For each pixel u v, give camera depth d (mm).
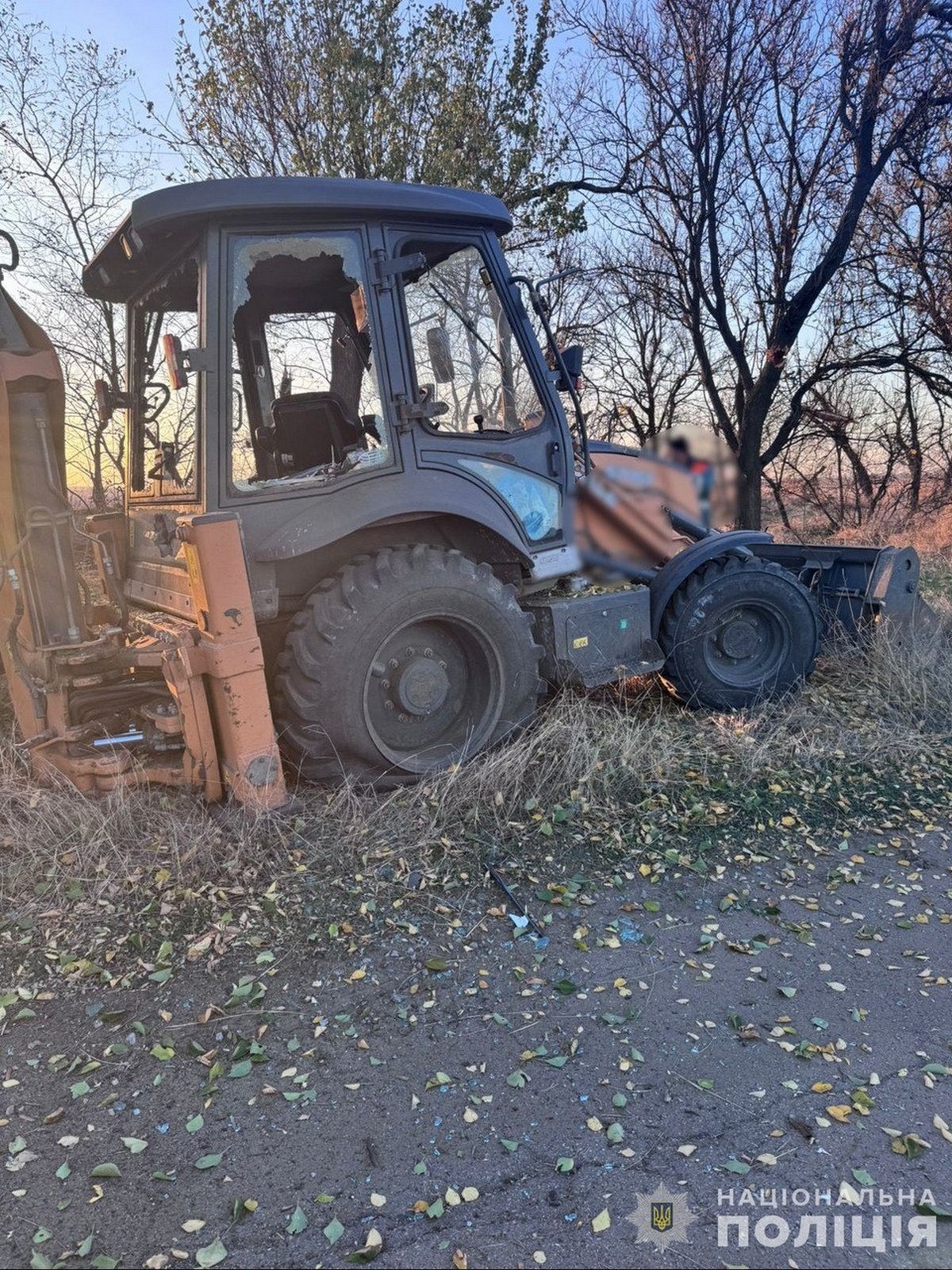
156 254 3688
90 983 2590
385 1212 1833
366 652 3451
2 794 3498
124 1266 1728
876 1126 2053
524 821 3453
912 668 4840
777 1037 2342
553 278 4047
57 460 3428
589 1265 1707
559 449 4145
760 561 4707
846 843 3426
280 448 4012
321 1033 2367
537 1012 2445
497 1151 1983
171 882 3025
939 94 8648
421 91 8062
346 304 3889
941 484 13211
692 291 9758
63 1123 2090
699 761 3992
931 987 2568
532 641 3885
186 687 3182
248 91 7777
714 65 8633
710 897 3043
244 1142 2020
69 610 3396
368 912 2873
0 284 3359
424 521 3902
